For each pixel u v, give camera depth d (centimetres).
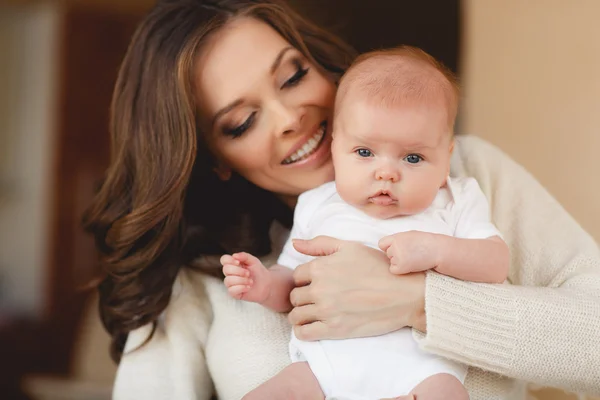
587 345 118
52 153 421
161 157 158
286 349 140
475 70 263
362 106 126
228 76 148
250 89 147
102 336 294
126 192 169
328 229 135
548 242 141
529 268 140
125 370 155
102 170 419
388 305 122
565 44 250
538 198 148
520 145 256
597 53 245
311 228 140
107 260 163
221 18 151
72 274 413
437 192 130
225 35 150
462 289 121
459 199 132
